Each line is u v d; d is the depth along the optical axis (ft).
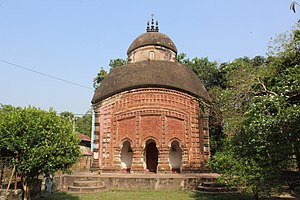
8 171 33.30
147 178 46.70
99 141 60.59
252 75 48.24
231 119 47.16
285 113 21.36
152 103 58.29
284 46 45.14
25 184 30.04
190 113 60.64
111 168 57.52
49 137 28.63
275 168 26.48
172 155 60.59
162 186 46.21
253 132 24.53
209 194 41.06
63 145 29.32
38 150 27.02
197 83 65.82
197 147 59.00
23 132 27.89
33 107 30.89
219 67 92.32
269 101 24.03
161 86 59.16
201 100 62.95
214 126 81.35
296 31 44.96
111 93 61.36
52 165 27.94
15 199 28.66
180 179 46.65
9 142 27.12
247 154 28.30
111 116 61.00
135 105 59.11
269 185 28.86
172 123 58.08
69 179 49.03
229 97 53.98
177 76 62.44
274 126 21.89
